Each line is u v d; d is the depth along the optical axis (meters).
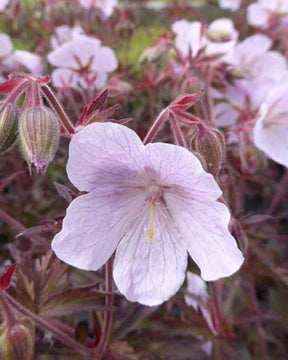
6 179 0.10
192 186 0.06
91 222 0.06
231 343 0.09
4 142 0.06
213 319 0.10
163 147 0.06
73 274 0.09
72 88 0.10
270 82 0.11
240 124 0.10
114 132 0.06
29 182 0.12
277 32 0.17
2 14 0.16
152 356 0.09
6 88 0.06
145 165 0.06
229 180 0.10
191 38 0.12
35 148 0.06
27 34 0.16
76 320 0.10
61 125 0.06
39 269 0.08
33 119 0.06
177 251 0.07
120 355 0.09
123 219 0.07
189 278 0.10
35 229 0.06
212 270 0.06
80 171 0.06
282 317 0.11
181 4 0.18
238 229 0.07
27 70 0.12
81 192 0.06
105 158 0.06
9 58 0.12
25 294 0.08
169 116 0.06
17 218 0.11
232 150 0.10
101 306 0.08
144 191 0.07
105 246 0.06
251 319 0.11
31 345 0.07
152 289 0.06
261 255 0.11
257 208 0.15
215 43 0.11
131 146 0.06
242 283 0.12
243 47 0.13
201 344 0.09
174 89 0.11
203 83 0.11
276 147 0.09
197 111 0.10
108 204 0.06
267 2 0.16
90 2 0.14
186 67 0.10
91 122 0.06
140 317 0.08
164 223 0.07
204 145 0.07
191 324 0.09
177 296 0.09
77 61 0.11
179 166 0.06
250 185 0.14
